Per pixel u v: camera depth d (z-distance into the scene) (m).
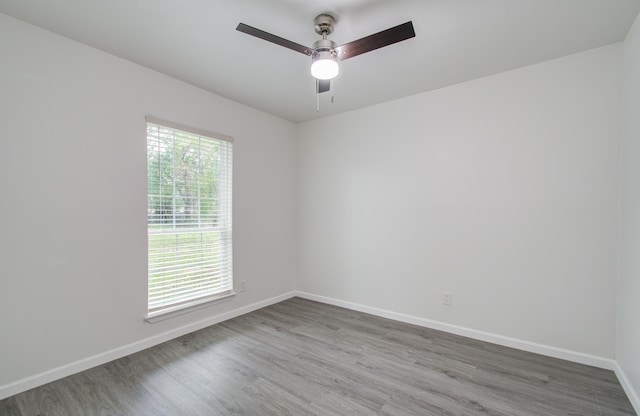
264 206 3.63
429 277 2.98
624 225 2.02
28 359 1.94
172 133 2.73
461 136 2.79
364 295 3.45
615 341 2.15
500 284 2.61
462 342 2.65
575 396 1.88
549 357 2.37
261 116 3.58
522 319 2.51
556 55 2.31
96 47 2.21
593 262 2.23
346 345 2.59
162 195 2.65
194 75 2.66
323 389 1.95
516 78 2.52
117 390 1.93
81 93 2.16
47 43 2.01
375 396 1.88
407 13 1.81
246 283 3.41
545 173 2.41
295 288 4.11
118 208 2.36
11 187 1.88
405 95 3.08
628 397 1.85
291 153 4.02
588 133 2.25
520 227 2.51
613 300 2.16
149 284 2.57
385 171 3.28
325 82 2.23
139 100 2.47
